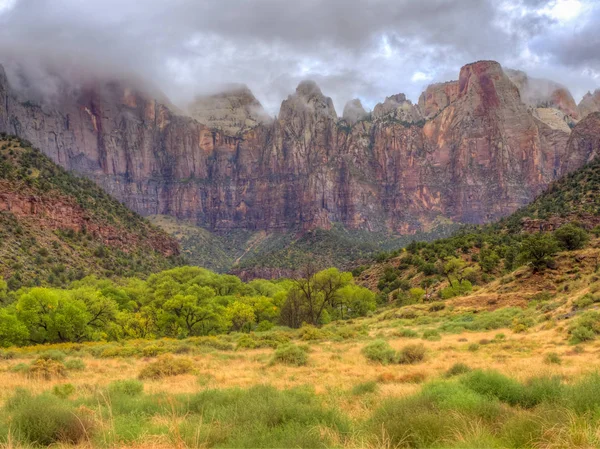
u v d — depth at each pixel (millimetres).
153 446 8703
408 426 8703
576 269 61469
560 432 7605
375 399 13234
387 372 20219
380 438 8531
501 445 7969
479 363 22906
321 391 16016
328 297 72188
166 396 13773
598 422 7930
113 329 58500
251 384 18953
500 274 84125
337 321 73562
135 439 9195
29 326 49969
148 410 12438
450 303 67438
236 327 72625
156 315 66062
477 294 68375
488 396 11414
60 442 9125
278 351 28203
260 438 8508
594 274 51719
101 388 16594
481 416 9672
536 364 20781
